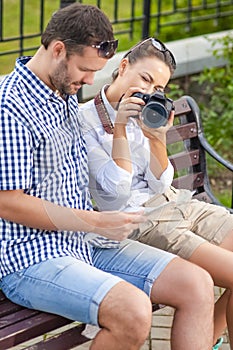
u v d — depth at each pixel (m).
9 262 4.94
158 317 6.54
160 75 5.34
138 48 5.37
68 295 4.74
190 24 11.19
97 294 4.68
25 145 4.77
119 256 5.23
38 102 4.92
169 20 11.55
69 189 5.09
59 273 4.82
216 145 9.40
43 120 4.91
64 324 4.95
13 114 4.76
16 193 4.80
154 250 5.25
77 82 4.91
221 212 5.89
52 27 4.82
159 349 6.17
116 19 9.82
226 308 5.46
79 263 4.91
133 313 4.59
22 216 4.83
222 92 9.45
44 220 4.86
